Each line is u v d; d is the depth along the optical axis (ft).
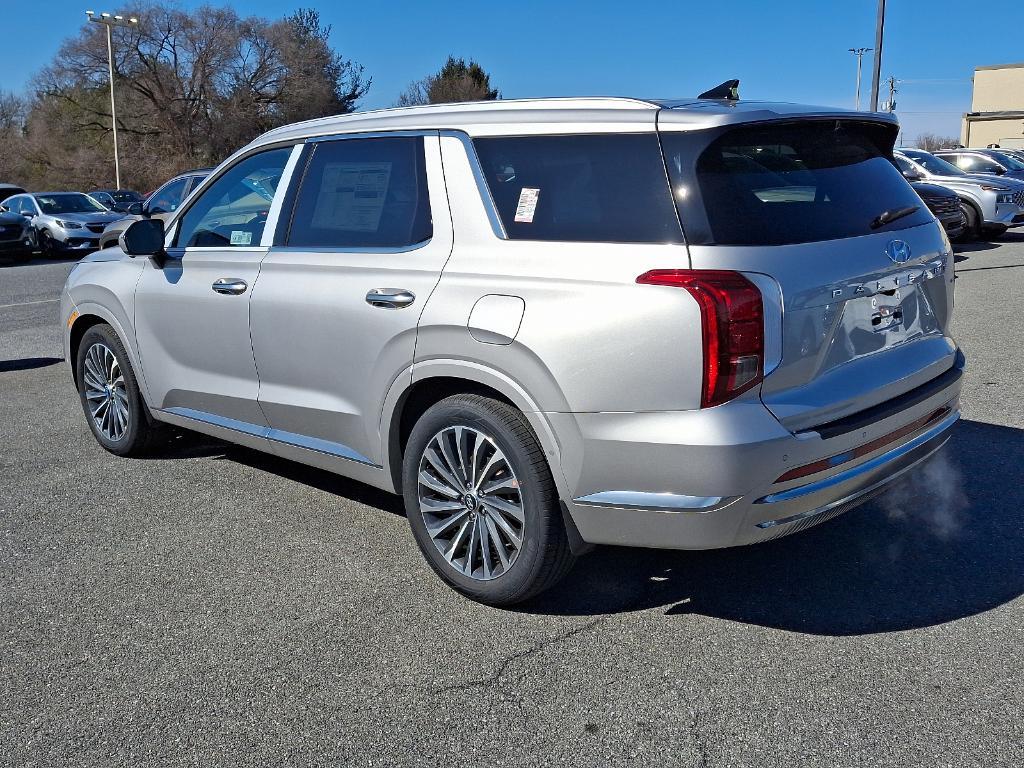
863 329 11.18
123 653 11.32
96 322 19.06
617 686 10.30
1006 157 74.18
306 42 189.57
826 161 11.53
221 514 15.70
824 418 10.59
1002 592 12.07
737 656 10.83
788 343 10.21
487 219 11.91
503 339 11.14
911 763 8.83
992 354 24.91
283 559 13.87
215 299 15.43
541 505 11.24
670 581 12.80
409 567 13.52
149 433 18.30
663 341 10.09
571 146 11.32
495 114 12.23
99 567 13.73
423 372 12.17
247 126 184.24
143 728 9.82
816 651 10.87
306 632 11.70
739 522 10.24
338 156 14.08
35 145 181.88
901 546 13.53
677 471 10.16
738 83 12.09
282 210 14.79
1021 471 16.21
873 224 11.50
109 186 177.99
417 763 9.12
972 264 45.42
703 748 9.18
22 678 10.83
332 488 16.90
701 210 10.22
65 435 20.72
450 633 11.59
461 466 12.04
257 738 9.60
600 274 10.61
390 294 12.51
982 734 9.22
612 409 10.43
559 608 12.17
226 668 10.92
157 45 180.45
